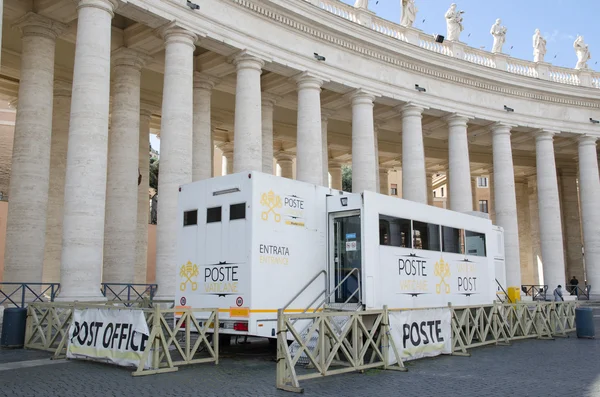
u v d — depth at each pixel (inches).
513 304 706.2
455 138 1323.8
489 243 764.0
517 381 430.0
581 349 631.8
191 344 586.2
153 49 957.2
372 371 473.4
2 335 575.5
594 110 1536.7
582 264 1892.2
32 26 835.4
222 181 533.3
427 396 374.3
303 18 1035.9
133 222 929.5
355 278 550.9
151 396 362.6
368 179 1127.0
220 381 417.4
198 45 923.4
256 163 934.4
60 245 968.9
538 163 1469.0
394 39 1189.7
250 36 957.8
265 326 495.8
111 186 920.3
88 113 717.3
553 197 1435.8
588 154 1514.5
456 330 585.6
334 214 574.6
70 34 898.7
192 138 930.1
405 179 1226.6
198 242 544.7
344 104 1254.9
